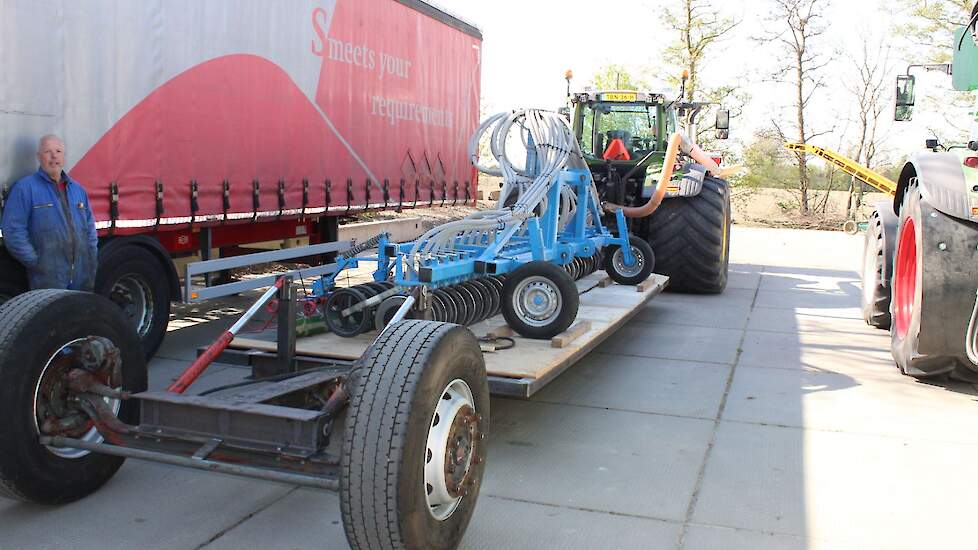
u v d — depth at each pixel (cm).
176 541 324
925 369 558
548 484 389
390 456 262
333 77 768
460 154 1060
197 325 747
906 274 596
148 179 565
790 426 482
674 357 657
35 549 313
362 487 263
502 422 484
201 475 394
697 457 429
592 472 405
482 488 383
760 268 1312
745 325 802
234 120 643
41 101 488
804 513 360
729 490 385
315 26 736
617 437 459
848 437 463
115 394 331
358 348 456
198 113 605
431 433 288
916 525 350
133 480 384
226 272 753
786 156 2828
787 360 652
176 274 612
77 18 506
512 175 619
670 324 800
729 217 1031
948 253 520
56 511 348
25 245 477
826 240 1922
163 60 571
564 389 557
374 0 830
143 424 323
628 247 743
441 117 998
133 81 548
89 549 315
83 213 500
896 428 480
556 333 498
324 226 857
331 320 482
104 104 528
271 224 762
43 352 325
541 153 627
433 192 986
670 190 913
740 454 434
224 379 563
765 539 335
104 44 525
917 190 553
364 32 814
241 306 842
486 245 605
